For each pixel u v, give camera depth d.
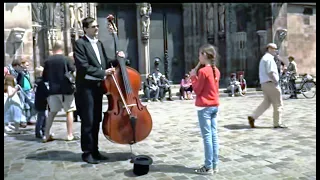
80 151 5.88
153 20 19.78
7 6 12.34
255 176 4.42
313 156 5.31
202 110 4.43
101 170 4.79
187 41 20.05
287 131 7.34
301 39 20.61
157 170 4.73
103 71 4.84
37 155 5.67
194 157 5.37
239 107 11.99
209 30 19.55
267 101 7.71
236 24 19.36
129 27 19.38
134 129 4.81
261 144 6.17
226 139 6.62
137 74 5.05
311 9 20.78
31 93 9.07
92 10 17.89
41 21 16.05
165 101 14.88
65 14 16.70
